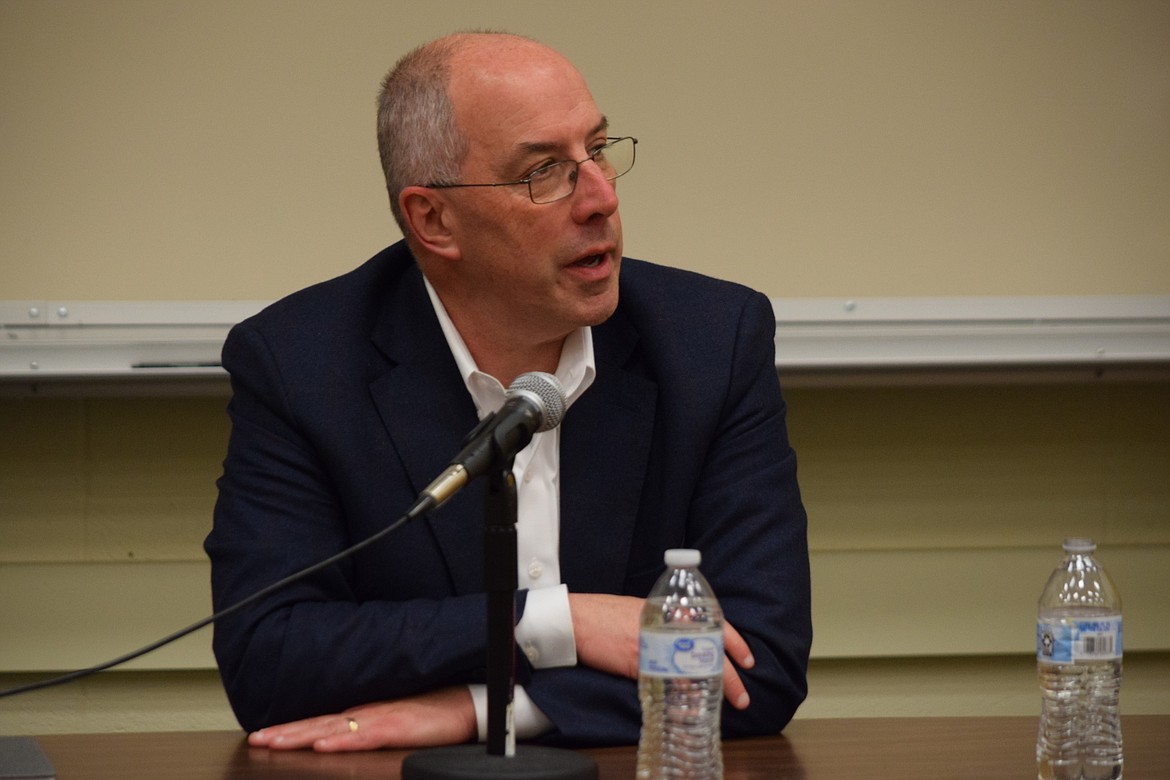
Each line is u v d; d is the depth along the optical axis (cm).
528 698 355
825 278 631
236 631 378
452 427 410
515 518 301
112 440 627
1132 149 646
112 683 630
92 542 626
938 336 627
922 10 636
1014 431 667
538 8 617
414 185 397
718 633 283
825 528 659
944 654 665
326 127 611
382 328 422
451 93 388
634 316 429
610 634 361
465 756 304
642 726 352
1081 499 670
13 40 596
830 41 632
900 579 663
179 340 597
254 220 607
